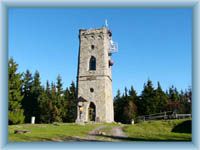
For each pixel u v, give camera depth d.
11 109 68.38
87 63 71.25
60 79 89.44
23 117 69.50
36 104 86.31
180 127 42.22
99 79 69.81
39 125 44.56
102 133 36.25
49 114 83.12
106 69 70.62
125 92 100.94
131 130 41.75
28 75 89.50
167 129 42.62
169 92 103.00
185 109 90.81
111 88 74.88
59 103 85.75
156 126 44.22
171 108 89.44
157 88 94.19
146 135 34.81
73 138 29.61
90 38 72.12
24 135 30.08
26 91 87.88
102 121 67.50
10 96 68.31
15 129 36.19
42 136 29.91
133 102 94.62
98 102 68.81
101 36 71.69
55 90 87.56
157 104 91.94
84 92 70.06
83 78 70.75
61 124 48.81
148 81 95.25
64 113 86.31
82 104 69.19
